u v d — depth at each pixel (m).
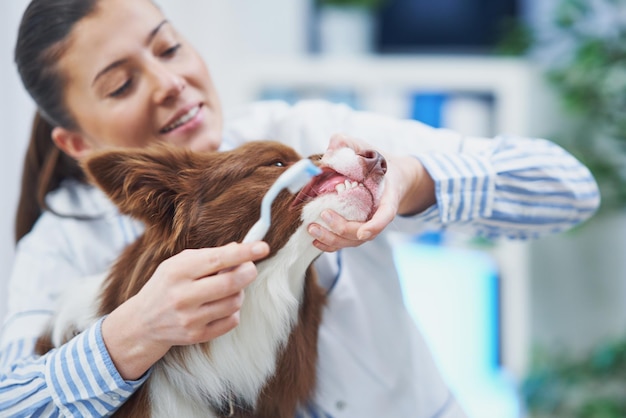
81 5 1.07
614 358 2.78
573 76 2.75
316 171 0.79
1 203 1.89
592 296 3.26
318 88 2.73
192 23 2.84
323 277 1.19
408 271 2.75
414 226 1.28
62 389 0.91
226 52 3.02
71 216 1.27
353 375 1.16
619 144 2.86
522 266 2.68
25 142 1.93
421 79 2.69
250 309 0.96
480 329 2.71
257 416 1.03
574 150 2.86
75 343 0.91
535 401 2.74
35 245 1.28
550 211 1.19
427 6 3.51
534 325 3.29
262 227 0.80
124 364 0.89
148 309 0.83
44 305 1.19
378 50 3.53
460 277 2.71
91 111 1.13
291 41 3.49
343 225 0.88
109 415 0.96
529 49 3.13
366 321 1.19
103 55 1.08
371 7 3.32
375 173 0.91
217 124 1.20
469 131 2.76
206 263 0.80
